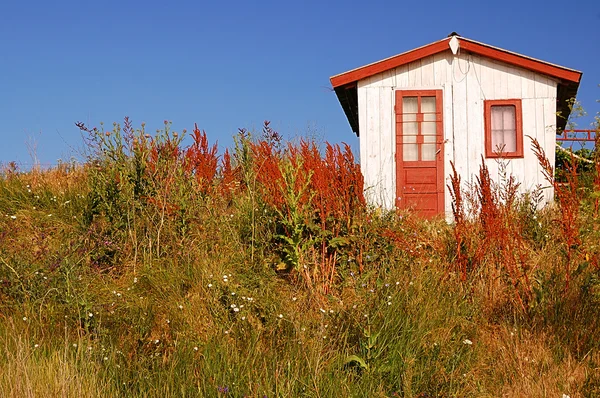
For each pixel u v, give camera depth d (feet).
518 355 21.90
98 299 24.12
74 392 18.31
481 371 21.50
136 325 22.58
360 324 22.17
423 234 30.37
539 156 27.96
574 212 27.61
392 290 23.84
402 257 27.55
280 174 28.99
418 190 38.58
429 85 38.99
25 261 25.79
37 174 37.96
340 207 28.25
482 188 28.09
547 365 21.57
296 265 26.78
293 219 27.30
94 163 31.32
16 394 18.01
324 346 21.88
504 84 38.58
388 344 21.07
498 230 26.96
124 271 27.43
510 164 38.14
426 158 38.81
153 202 29.32
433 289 24.99
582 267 25.00
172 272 26.50
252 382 19.51
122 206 29.66
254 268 27.07
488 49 38.22
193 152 35.14
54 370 19.31
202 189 31.91
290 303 25.02
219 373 19.57
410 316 22.38
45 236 29.76
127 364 20.56
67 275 23.77
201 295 25.08
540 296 24.68
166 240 28.96
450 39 38.42
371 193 38.37
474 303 24.88
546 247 29.50
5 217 31.60
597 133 32.81
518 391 20.48
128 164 30.32
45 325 22.50
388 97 39.19
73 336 22.18
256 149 33.45
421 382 20.10
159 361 20.58
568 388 20.42
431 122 38.93
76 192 34.04
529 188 37.76
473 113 38.65
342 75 39.09
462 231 28.17
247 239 28.96
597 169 30.94
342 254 27.58
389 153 38.96
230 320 23.47
